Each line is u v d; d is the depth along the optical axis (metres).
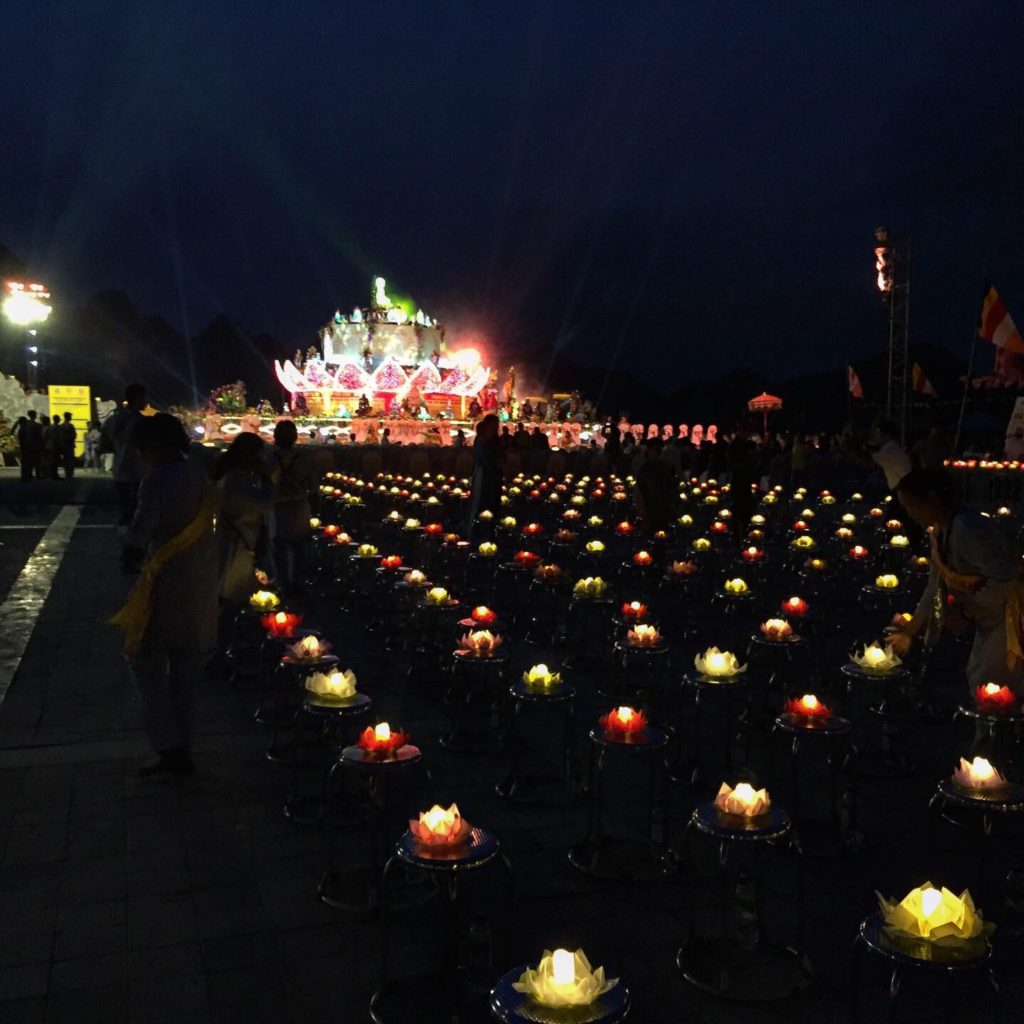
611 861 4.88
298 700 7.32
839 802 5.73
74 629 10.29
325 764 6.03
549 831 5.34
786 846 5.03
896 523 14.20
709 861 4.95
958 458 20.14
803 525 14.47
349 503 17.27
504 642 6.89
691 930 4.05
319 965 3.99
